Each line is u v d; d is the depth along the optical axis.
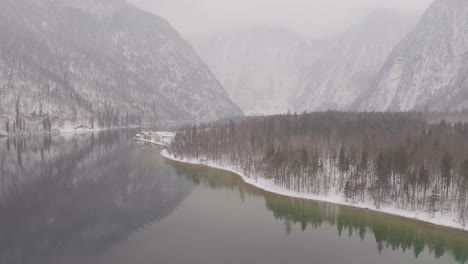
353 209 99.25
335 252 75.88
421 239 82.12
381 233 85.69
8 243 77.56
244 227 88.12
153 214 96.50
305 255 74.12
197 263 69.62
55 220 91.12
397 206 96.81
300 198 108.81
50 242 78.38
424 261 72.88
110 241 79.00
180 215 95.81
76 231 84.12
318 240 81.88
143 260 70.38
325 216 95.94
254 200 109.56
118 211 98.50
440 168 98.50
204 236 82.44
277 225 89.88
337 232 86.38
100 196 112.12
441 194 94.50
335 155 124.12
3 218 92.19
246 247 77.06
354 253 75.62
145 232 84.19
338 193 108.62
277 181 120.00
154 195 113.94
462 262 72.88
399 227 87.88
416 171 98.38
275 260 71.44
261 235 83.56
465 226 85.31
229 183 129.25
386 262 72.12
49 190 118.19
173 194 115.44
